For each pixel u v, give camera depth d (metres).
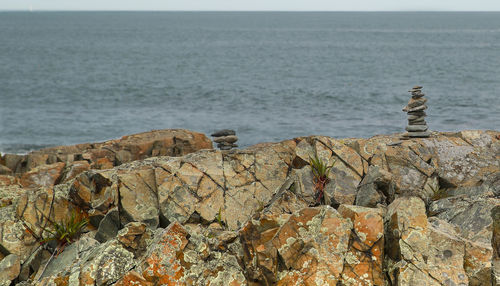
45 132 40.75
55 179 16.70
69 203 12.38
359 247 8.80
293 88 69.00
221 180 12.41
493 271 8.67
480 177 12.84
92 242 10.95
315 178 12.16
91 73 89.12
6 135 39.44
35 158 19.08
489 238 9.29
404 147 13.22
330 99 59.03
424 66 99.50
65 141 38.00
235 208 12.01
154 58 124.12
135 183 12.07
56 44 177.75
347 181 11.89
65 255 10.88
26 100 58.22
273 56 130.00
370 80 78.50
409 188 12.44
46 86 70.56
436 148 13.47
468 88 66.88
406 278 8.45
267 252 8.95
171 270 8.98
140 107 54.22
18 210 11.88
